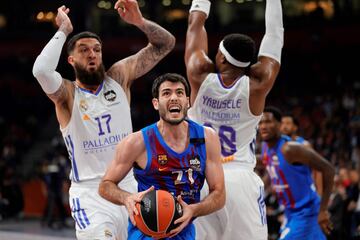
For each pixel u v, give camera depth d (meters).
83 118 8.75
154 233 7.04
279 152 12.28
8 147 34.19
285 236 12.62
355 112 30.23
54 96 8.59
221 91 8.86
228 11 39.62
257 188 9.06
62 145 30.94
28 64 42.72
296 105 34.66
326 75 37.75
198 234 8.88
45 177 27.06
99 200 8.70
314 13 36.72
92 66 8.76
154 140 7.42
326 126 29.30
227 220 8.85
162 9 40.19
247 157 9.05
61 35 8.71
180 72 40.69
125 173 7.46
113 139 8.84
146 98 40.62
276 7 9.17
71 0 39.16
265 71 8.88
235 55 8.77
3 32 40.75
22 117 41.09
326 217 12.12
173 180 7.43
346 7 35.94
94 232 8.48
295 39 36.94
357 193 17.50
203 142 7.50
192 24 9.39
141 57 9.43
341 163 22.56
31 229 25.59
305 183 12.42
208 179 7.54
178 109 7.31
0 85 42.31
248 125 8.97
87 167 8.82
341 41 35.88
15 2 40.47
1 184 28.95
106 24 40.25
